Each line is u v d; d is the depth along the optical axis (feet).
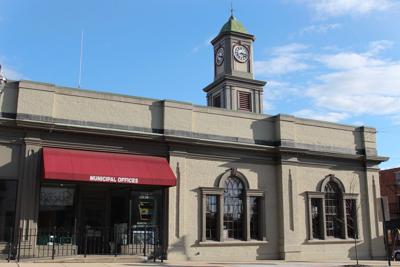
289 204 81.97
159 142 72.43
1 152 62.28
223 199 76.95
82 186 68.74
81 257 61.31
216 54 120.57
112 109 70.33
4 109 63.10
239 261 74.43
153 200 71.97
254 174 80.94
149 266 58.65
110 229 69.26
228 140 79.10
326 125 90.63
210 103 118.42
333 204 89.30
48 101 65.51
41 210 64.23
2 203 61.41
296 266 66.59
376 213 93.09
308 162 86.84
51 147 65.10
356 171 93.15
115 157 68.28
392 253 91.91
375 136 96.02
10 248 58.34
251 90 113.91
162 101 74.23
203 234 73.51
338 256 86.43
